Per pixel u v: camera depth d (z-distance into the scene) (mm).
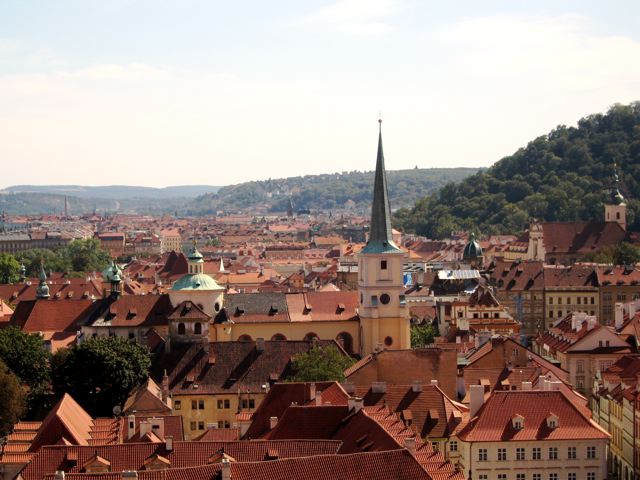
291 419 171625
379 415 179625
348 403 174250
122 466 151250
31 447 174500
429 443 174500
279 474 132875
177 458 152250
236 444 154750
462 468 184125
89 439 180375
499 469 178750
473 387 194875
